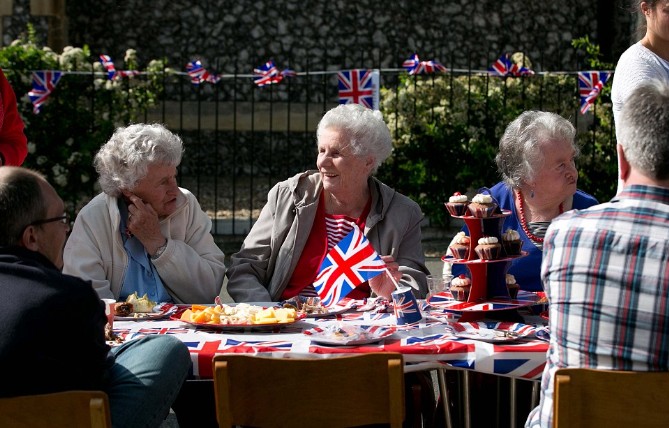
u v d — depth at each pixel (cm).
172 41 1594
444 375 339
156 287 418
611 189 1034
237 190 1416
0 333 272
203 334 344
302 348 317
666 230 255
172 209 423
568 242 265
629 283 254
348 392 279
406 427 383
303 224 440
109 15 1584
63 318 275
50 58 985
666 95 259
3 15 1473
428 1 1600
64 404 260
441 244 991
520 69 1005
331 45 1600
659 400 249
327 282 395
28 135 969
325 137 433
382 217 443
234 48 1600
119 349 321
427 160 1001
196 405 391
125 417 300
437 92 1009
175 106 1558
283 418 281
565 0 1612
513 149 409
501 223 367
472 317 364
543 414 275
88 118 984
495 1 1602
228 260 955
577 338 263
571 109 1038
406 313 350
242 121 1565
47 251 291
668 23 435
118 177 406
